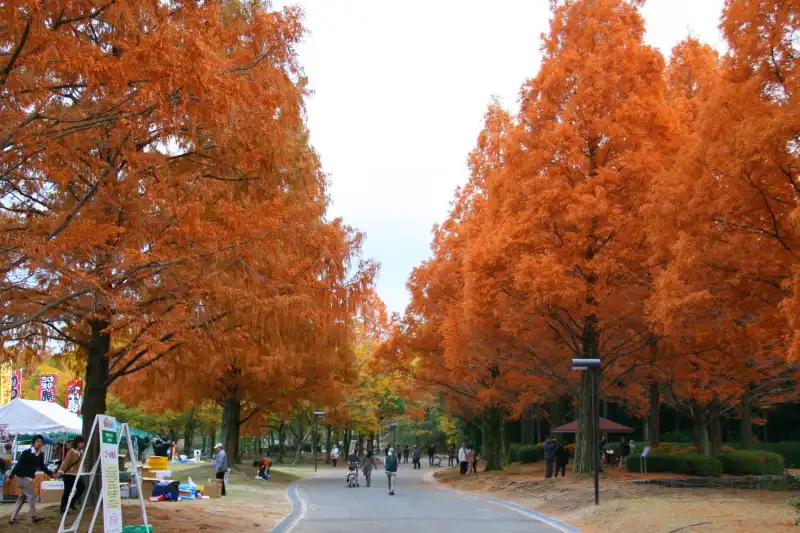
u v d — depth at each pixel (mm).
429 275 35469
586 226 22328
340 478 40906
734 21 16828
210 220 13148
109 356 15297
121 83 8953
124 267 10742
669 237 18188
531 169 23938
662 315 17797
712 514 14664
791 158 14922
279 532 14562
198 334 13016
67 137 9742
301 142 19953
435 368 36938
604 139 24250
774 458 28953
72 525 12922
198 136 12656
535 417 49438
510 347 27594
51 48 8336
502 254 23547
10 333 11680
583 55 25344
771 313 17641
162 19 9703
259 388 33969
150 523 14203
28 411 24547
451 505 21844
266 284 13328
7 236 9633
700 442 32625
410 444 99250
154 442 54688
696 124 20812
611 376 29969
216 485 22641
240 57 11992
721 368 26828
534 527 15812
